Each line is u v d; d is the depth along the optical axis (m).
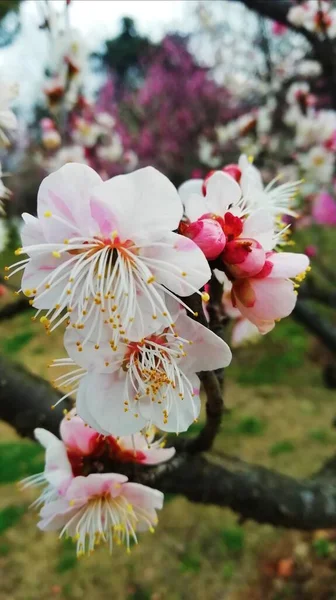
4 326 8.55
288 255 0.98
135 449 1.15
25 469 4.77
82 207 0.84
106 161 5.28
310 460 4.78
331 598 3.49
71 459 1.15
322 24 3.05
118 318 0.84
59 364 0.98
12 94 1.46
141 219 0.84
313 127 4.75
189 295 0.85
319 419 5.55
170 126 8.88
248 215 1.04
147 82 9.98
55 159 4.19
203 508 4.30
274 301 0.95
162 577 3.72
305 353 7.04
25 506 4.37
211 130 8.00
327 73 3.31
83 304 0.83
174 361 0.89
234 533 4.02
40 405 1.56
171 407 0.92
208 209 1.02
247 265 0.93
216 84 9.09
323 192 5.07
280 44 6.40
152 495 1.11
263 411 5.77
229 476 1.53
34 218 0.86
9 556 3.92
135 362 0.91
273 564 3.80
